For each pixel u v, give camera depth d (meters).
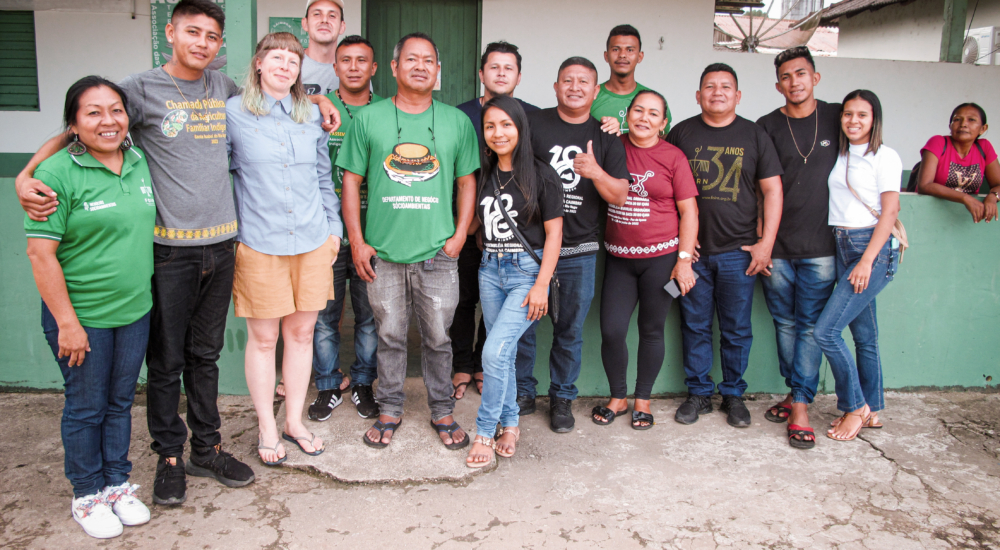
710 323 3.39
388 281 2.84
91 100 2.04
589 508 2.56
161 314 2.39
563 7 5.84
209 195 2.39
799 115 3.24
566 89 2.97
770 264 3.30
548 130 3.06
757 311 3.67
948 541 2.39
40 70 6.01
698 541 2.36
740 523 2.48
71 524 2.37
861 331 3.25
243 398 3.49
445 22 5.77
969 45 8.29
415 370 3.92
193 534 2.33
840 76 6.38
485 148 2.78
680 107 6.19
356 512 2.49
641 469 2.87
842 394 3.19
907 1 9.05
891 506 2.62
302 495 2.60
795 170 3.20
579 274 3.09
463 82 5.88
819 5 7.52
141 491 2.59
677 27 6.02
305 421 3.19
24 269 3.38
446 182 2.81
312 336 2.86
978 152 3.62
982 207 3.44
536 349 3.60
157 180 2.33
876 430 3.30
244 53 3.09
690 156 3.22
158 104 2.29
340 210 3.20
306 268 2.70
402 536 2.35
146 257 2.27
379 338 2.93
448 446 2.95
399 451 2.91
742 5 7.30
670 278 3.18
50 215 2.05
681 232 3.12
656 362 3.28
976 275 3.68
